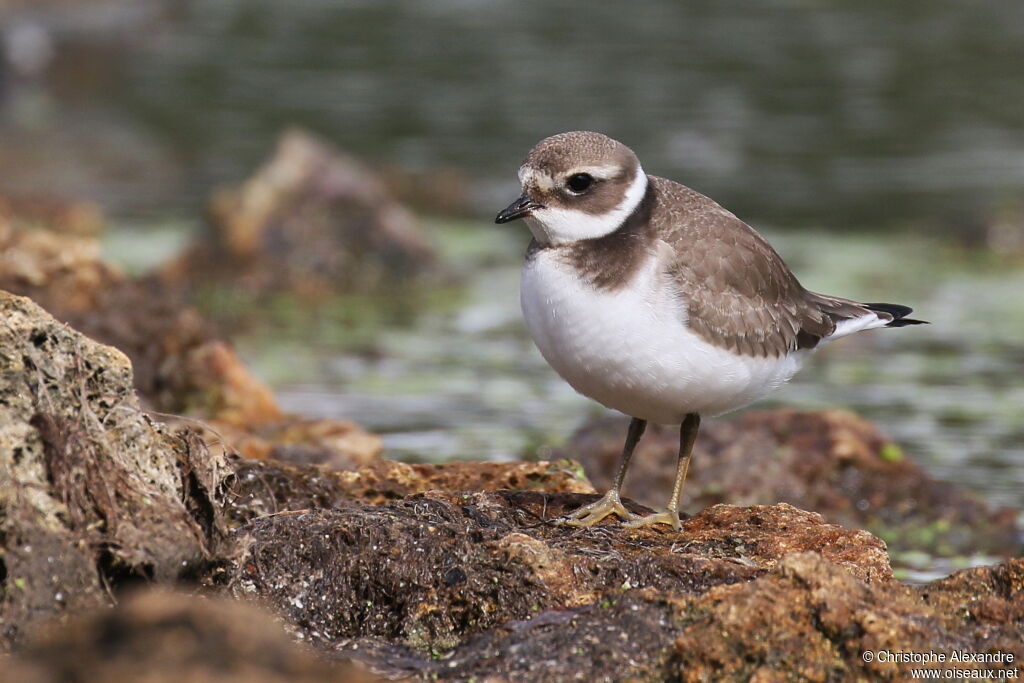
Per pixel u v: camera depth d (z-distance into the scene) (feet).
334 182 77.05
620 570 25.75
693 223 31.32
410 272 74.84
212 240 74.59
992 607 24.02
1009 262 77.25
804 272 73.77
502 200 90.12
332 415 52.49
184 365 45.68
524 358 61.98
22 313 24.04
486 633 24.53
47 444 23.12
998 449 50.29
